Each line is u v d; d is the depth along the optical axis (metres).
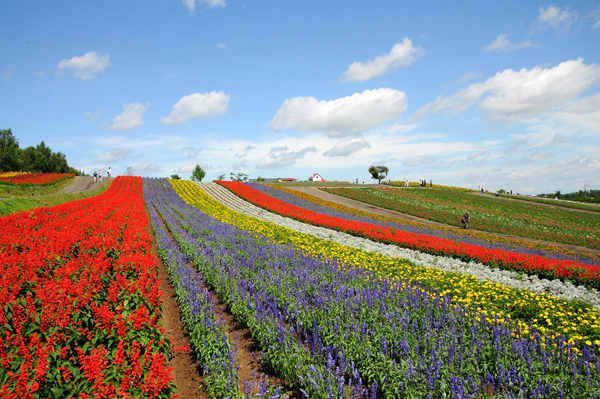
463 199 62.97
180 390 6.72
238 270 12.73
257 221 31.92
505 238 32.22
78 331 6.58
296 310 8.60
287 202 50.31
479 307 9.96
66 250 11.82
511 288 13.10
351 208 48.41
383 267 15.63
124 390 5.11
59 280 8.16
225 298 10.66
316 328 7.74
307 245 20.55
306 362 6.79
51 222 18.23
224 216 34.91
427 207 52.53
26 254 10.70
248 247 16.83
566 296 13.97
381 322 8.10
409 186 81.25
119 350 5.70
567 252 26.64
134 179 66.50
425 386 5.88
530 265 17.48
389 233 26.52
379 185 76.94
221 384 6.07
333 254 18.06
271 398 5.48
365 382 6.79
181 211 35.59
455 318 8.51
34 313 6.54
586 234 39.03
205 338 7.35
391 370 6.22
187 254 16.03
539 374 6.20
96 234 15.92
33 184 44.78
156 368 5.32
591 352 7.26
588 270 16.19
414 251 22.06
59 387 5.33
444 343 7.18
